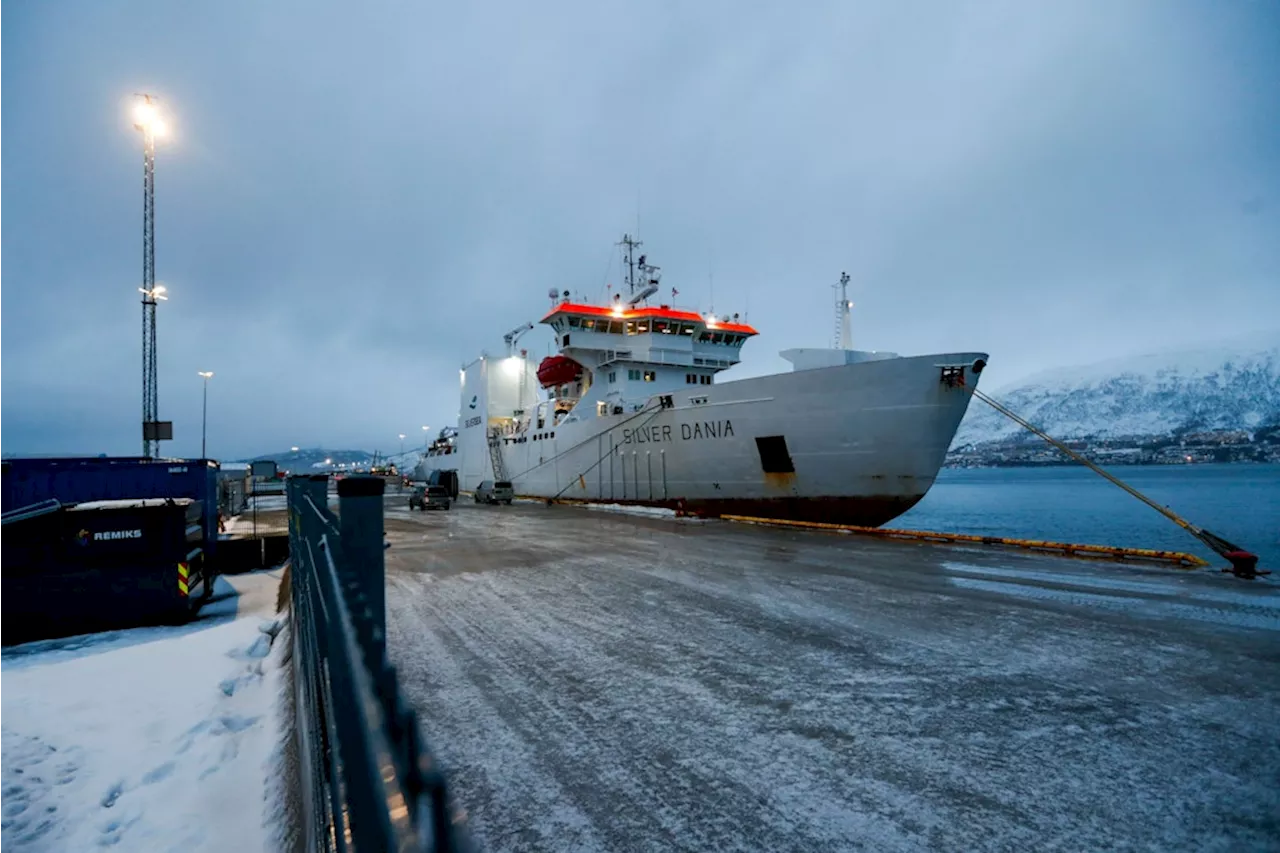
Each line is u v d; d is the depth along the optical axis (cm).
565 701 505
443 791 65
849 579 1011
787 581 1000
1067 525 3466
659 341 2734
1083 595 872
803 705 493
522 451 3453
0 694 505
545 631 719
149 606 799
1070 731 441
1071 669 569
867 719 465
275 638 718
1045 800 352
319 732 258
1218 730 440
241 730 444
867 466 1678
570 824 332
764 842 315
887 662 596
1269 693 508
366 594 265
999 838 316
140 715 464
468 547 1466
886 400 1617
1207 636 669
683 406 2120
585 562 1220
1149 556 1138
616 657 620
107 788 354
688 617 777
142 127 2156
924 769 388
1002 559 1190
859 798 356
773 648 645
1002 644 649
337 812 143
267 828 317
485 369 4134
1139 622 728
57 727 435
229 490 2561
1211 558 2139
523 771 390
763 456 1897
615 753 413
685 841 317
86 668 580
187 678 552
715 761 402
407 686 541
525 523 2091
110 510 786
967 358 1534
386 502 3962
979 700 499
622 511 2370
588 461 2684
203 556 941
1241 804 345
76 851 294
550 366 3089
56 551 766
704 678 557
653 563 1198
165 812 331
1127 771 383
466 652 640
